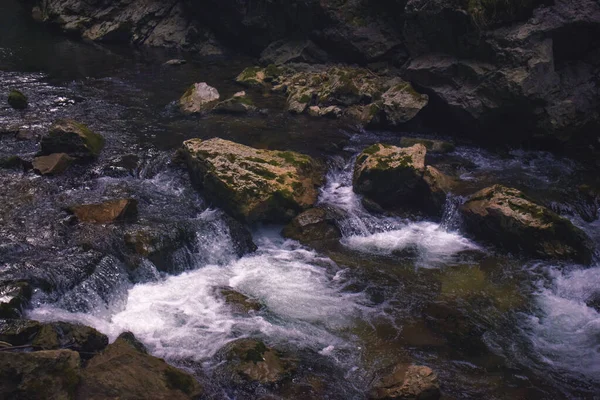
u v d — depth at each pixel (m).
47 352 6.57
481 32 14.10
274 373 7.62
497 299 9.54
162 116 15.18
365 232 11.26
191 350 8.06
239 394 7.36
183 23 23.08
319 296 9.45
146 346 8.09
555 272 10.20
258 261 10.35
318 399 7.38
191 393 7.12
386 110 15.15
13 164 11.83
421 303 9.38
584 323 9.04
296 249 10.74
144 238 9.67
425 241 11.12
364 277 10.01
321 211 11.30
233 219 10.83
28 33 24.02
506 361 8.22
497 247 10.92
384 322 8.91
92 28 23.70
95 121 14.53
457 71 14.73
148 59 20.86
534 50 13.71
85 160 12.24
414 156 11.84
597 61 14.49
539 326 8.95
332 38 17.94
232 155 11.50
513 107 13.88
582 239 10.46
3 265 8.79
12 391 6.25
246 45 21.38
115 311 8.80
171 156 12.60
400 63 17.16
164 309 8.91
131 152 12.83
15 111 14.84
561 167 13.51
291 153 12.06
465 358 8.24
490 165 13.52
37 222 10.09
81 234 9.77
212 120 15.09
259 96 17.09
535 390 7.71
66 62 19.94
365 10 17.59
